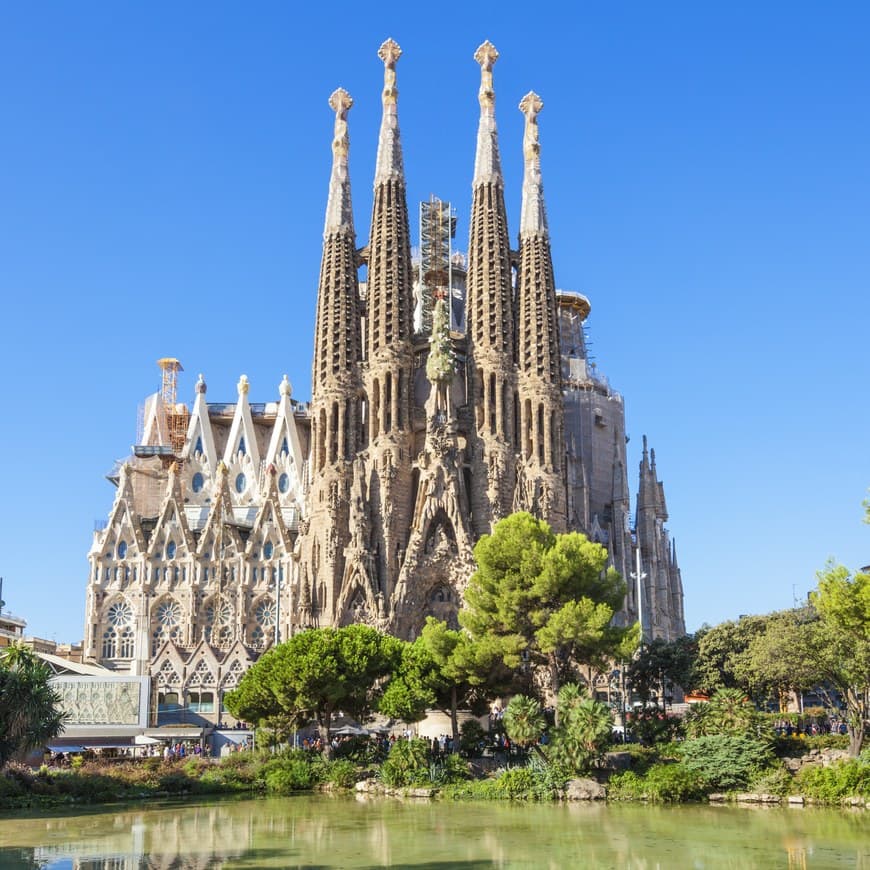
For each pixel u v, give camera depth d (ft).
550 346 429.79
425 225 498.69
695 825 162.30
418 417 432.25
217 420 525.75
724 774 198.80
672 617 526.16
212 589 445.78
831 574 204.74
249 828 165.48
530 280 436.76
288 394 514.68
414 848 142.92
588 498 467.52
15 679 208.03
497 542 252.42
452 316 491.31
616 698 314.35
